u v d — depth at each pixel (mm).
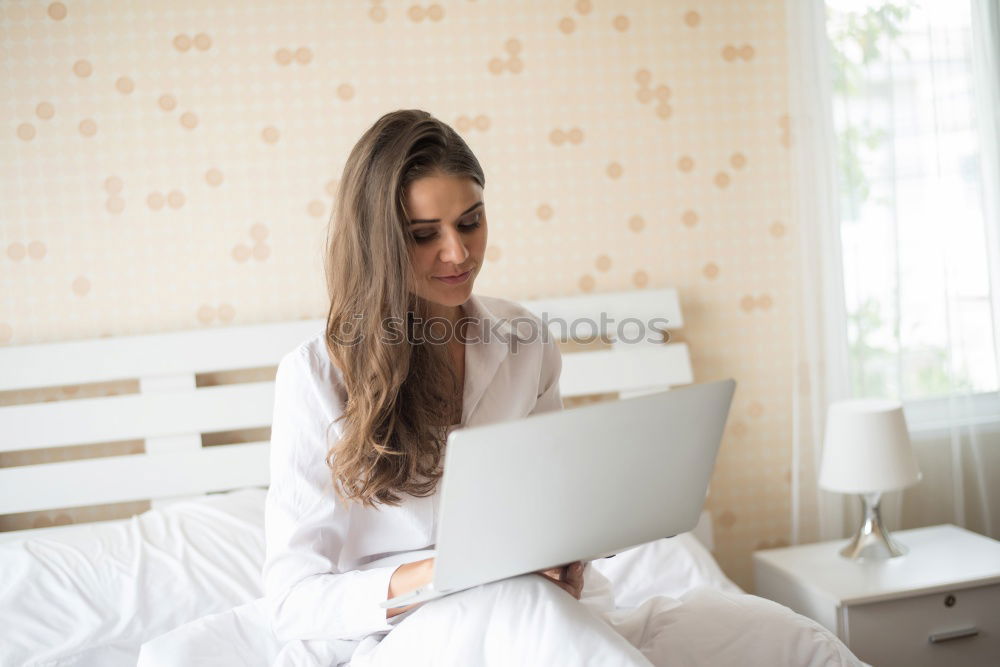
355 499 1191
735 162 2348
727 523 2410
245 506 1919
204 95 2176
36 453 2156
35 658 1526
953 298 2301
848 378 2244
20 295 2141
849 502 2324
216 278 2197
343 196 1184
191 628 1293
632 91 2307
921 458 2357
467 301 1329
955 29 2260
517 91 2273
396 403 1207
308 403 1206
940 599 1888
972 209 2279
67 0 2123
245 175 2195
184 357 2125
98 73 2141
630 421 975
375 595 1096
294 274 2221
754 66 2342
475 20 2252
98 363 2098
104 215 2156
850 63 2258
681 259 2348
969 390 2326
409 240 1153
